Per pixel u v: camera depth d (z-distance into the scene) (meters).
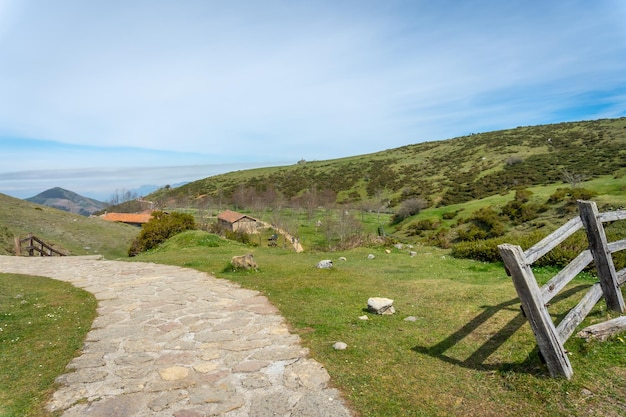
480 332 5.79
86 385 4.66
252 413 3.95
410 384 4.46
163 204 93.75
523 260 4.09
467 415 3.78
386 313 7.32
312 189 97.88
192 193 116.69
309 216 71.56
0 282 11.33
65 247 30.89
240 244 22.78
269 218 73.06
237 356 5.52
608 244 5.45
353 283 10.25
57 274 13.20
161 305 8.60
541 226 37.50
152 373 5.00
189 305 8.55
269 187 108.69
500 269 11.51
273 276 11.60
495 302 7.15
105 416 3.94
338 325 6.75
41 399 4.31
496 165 87.88
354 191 97.62
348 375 4.75
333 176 118.44
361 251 18.38
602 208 34.25
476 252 14.00
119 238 38.59
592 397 3.74
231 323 7.14
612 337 4.70
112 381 4.78
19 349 5.91
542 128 124.38
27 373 5.03
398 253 17.44
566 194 42.62
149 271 13.48
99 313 7.98
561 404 3.73
